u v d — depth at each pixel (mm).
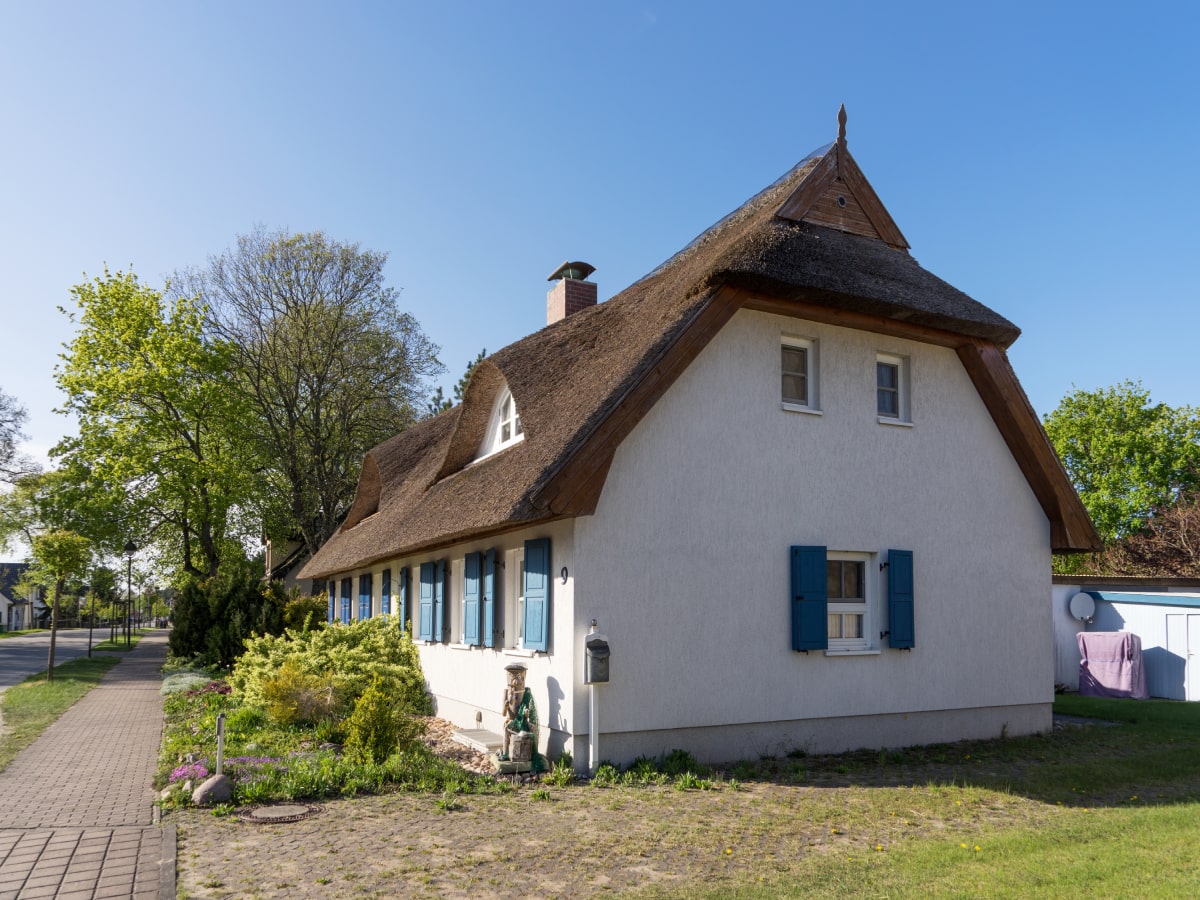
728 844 7031
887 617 11898
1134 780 9820
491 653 12336
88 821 7523
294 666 12828
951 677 12438
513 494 9906
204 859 6426
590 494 9539
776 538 11234
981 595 12938
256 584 27047
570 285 18688
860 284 11461
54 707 15758
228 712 13438
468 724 13172
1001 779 9773
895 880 6078
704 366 10992
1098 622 19078
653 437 10500
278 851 6641
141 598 84125
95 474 33125
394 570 18281
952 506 12867
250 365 37562
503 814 7895
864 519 11984
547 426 11070
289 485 38312
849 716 11484
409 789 8828
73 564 21062
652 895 5750
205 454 35656
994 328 12547
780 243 11516
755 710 10773
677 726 10227
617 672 9914
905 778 9836
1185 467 39625
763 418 11359
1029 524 13648
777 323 11688
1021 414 13266
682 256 15117
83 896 5633
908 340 12820
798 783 9461
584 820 7711
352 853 6609
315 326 37531
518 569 11930
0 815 7750
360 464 38500
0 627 92125
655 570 10297
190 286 35781
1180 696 17438
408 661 15609
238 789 8336
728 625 10719
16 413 47906
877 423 12344
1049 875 6141
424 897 5688
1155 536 36594
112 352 33125
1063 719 14828
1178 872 6215
